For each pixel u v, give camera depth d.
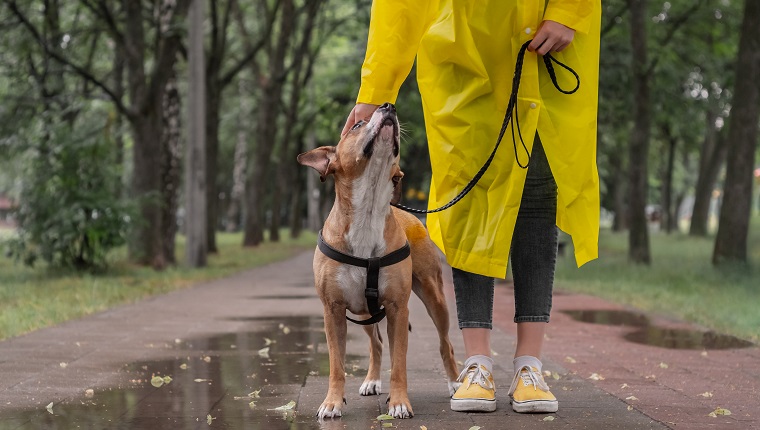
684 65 20.70
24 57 19.00
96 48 22.95
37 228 14.66
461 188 4.51
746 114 15.55
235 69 23.97
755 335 7.68
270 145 29.25
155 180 17.22
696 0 19.62
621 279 14.31
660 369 5.89
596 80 4.52
